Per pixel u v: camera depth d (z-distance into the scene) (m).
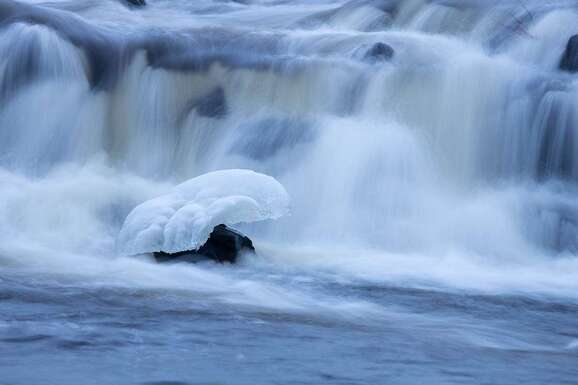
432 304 30.94
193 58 54.69
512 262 43.12
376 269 38.28
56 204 44.84
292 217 45.75
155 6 82.56
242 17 78.06
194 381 17.84
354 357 20.97
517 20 58.34
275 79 53.59
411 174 48.03
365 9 67.25
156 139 52.97
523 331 27.12
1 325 22.34
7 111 52.38
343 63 53.09
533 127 48.78
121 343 20.97
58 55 53.19
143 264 35.28
